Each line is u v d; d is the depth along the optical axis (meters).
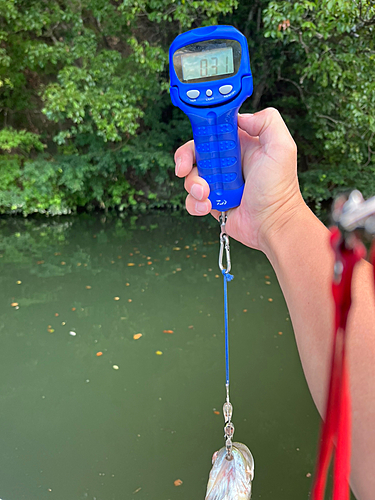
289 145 0.97
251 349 3.94
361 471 0.44
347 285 0.34
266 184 0.94
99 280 5.61
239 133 1.11
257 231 0.98
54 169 8.24
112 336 4.25
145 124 9.23
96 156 8.46
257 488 2.50
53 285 5.45
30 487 2.54
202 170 1.07
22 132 8.38
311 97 7.59
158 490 2.53
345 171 8.42
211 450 2.82
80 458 2.77
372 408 0.44
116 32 8.34
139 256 6.52
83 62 7.63
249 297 5.02
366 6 5.71
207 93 1.04
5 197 8.02
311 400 3.25
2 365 3.77
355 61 6.26
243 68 1.04
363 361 0.46
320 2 5.70
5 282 5.51
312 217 0.86
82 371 3.69
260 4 7.81
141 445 2.87
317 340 0.56
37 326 4.43
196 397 3.34
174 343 4.10
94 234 7.63
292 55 8.27
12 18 7.30
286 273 0.68
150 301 4.99
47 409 3.23
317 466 0.35
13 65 8.09
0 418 3.13
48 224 8.16
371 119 6.39
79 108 7.05
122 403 3.29
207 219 8.64
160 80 8.89
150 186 9.30
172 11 6.79
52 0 7.67
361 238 0.33
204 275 5.77
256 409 3.17
